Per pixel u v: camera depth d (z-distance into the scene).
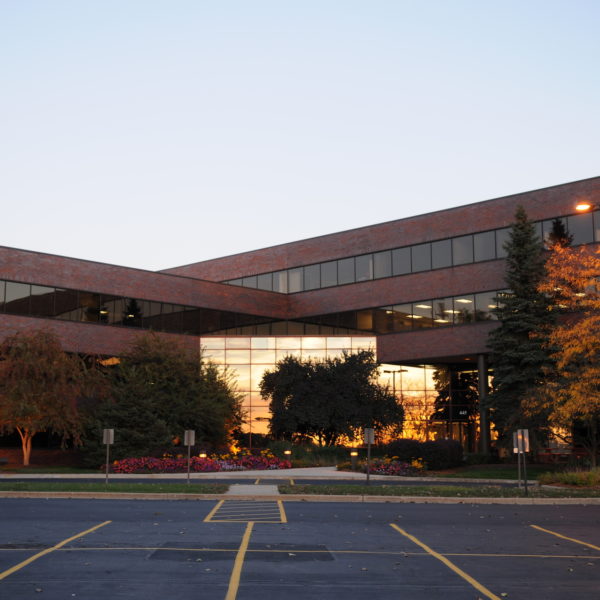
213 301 56.81
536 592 9.40
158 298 53.25
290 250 62.03
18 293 45.94
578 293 38.34
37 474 35.19
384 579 10.09
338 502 22.06
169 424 41.31
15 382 39.62
